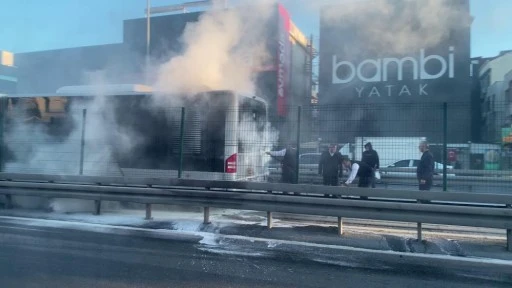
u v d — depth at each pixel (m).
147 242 6.43
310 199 6.88
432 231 7.20
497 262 5.48
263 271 5.11
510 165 10.67
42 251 5.87
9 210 8.84
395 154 11.01
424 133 10.77
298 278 4.88
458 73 24.91
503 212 5.91
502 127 11.27
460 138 13.62
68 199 9.02
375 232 7.02
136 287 4.49
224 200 7.41
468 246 6.14
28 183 8.68
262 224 7.61
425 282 4.79
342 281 4.80
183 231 7.10
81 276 4.82
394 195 6.58
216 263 5.41
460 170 10.62
